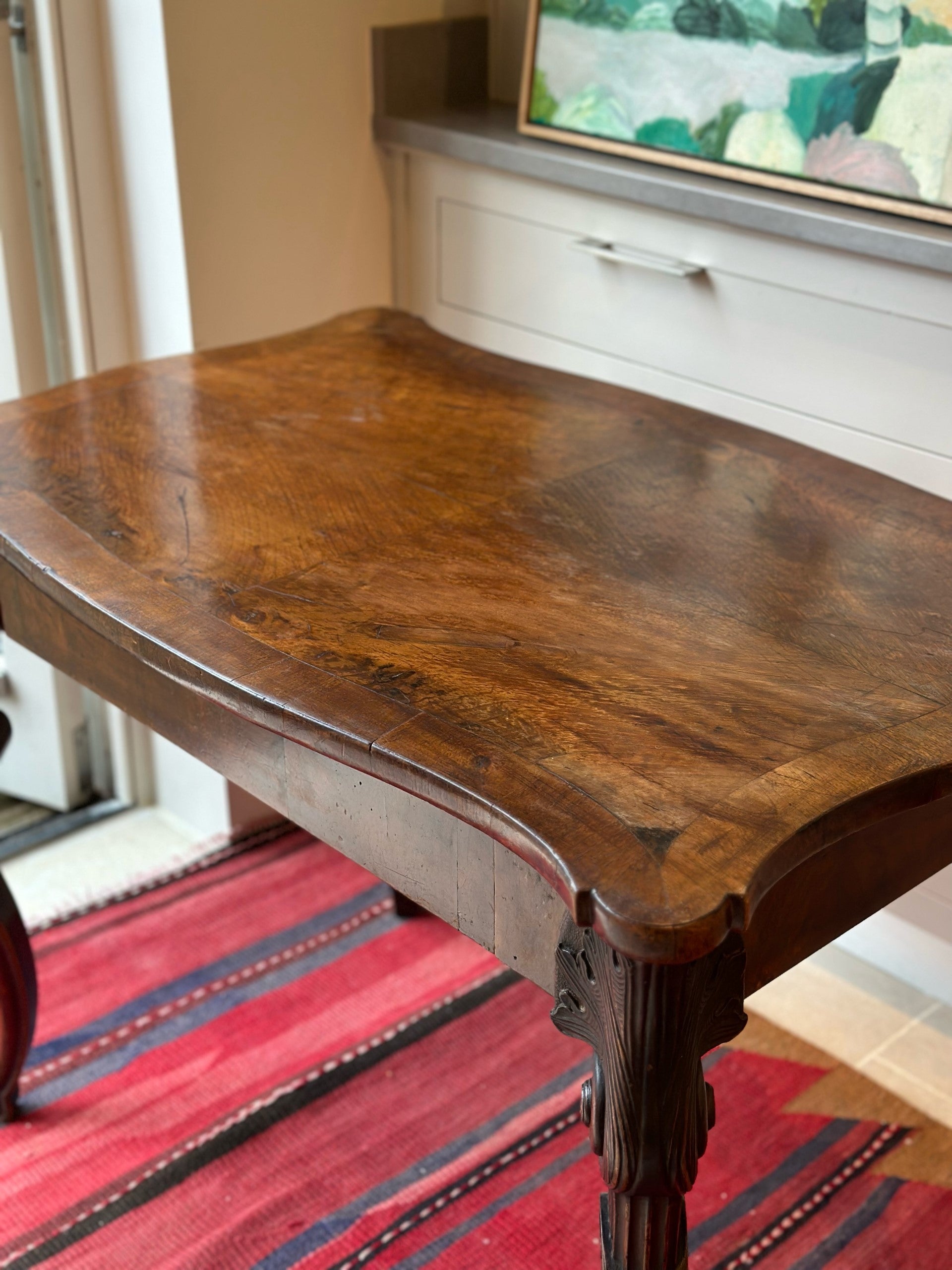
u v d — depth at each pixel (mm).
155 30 1824
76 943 2018
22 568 1276
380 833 1074
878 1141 1656
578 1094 1731
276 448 1482
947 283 1589
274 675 1065
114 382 1663
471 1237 1529
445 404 1609
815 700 1029
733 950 887
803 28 1701
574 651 1098
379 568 1233
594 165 1896
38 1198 1588
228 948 2010
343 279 2232
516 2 2238
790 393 1821
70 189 1949
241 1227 1547
